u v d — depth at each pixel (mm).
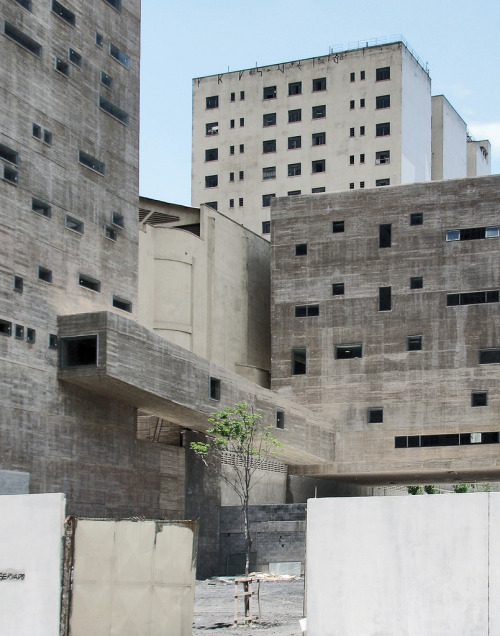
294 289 72750
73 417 49500
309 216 73125
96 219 53469
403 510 19984
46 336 48375
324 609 20188
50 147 50188
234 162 105312
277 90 104938
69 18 52531
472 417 68188
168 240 68875
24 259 47562
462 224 69938
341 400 70875
